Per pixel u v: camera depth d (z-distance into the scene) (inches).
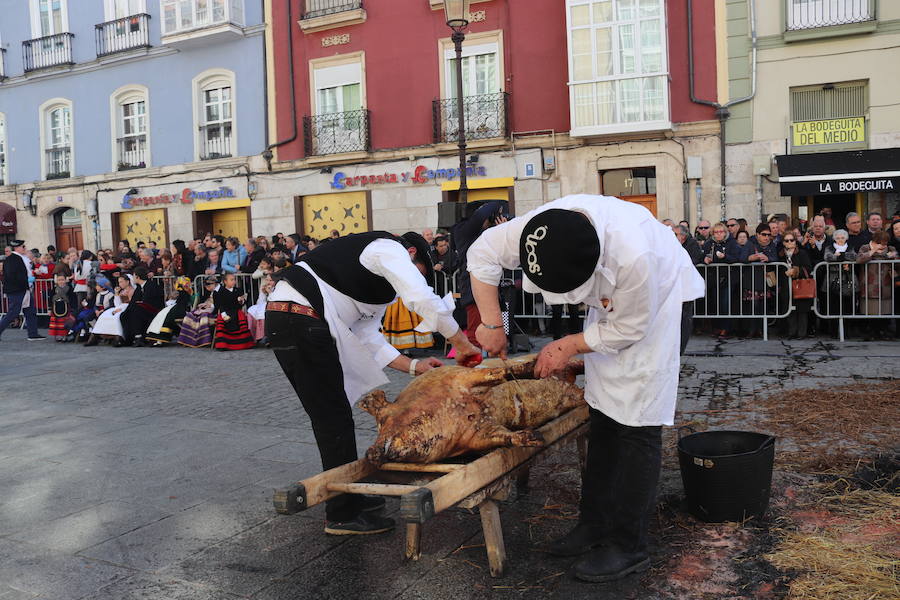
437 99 650.8
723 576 115.6
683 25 571.2
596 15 583.2
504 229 116.6
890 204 538.6
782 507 140.9
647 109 576.7
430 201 661.9
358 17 669.9
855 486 149.6
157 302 474.9
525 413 132.7
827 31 527.8
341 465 129.9
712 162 569.3
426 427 113.7
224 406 270.4
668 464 171.8
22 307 521.7
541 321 411.8
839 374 264.5
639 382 112.1
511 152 625.9
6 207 864.3
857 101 540.4
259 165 732.0
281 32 713.6
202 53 753.0
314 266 135.4
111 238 820.6
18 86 865.5
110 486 179.2
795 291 356.5
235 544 139.6
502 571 119.3
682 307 120.8
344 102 698.2
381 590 117.4
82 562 134.3
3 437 236.1
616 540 117.9
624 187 609.0
